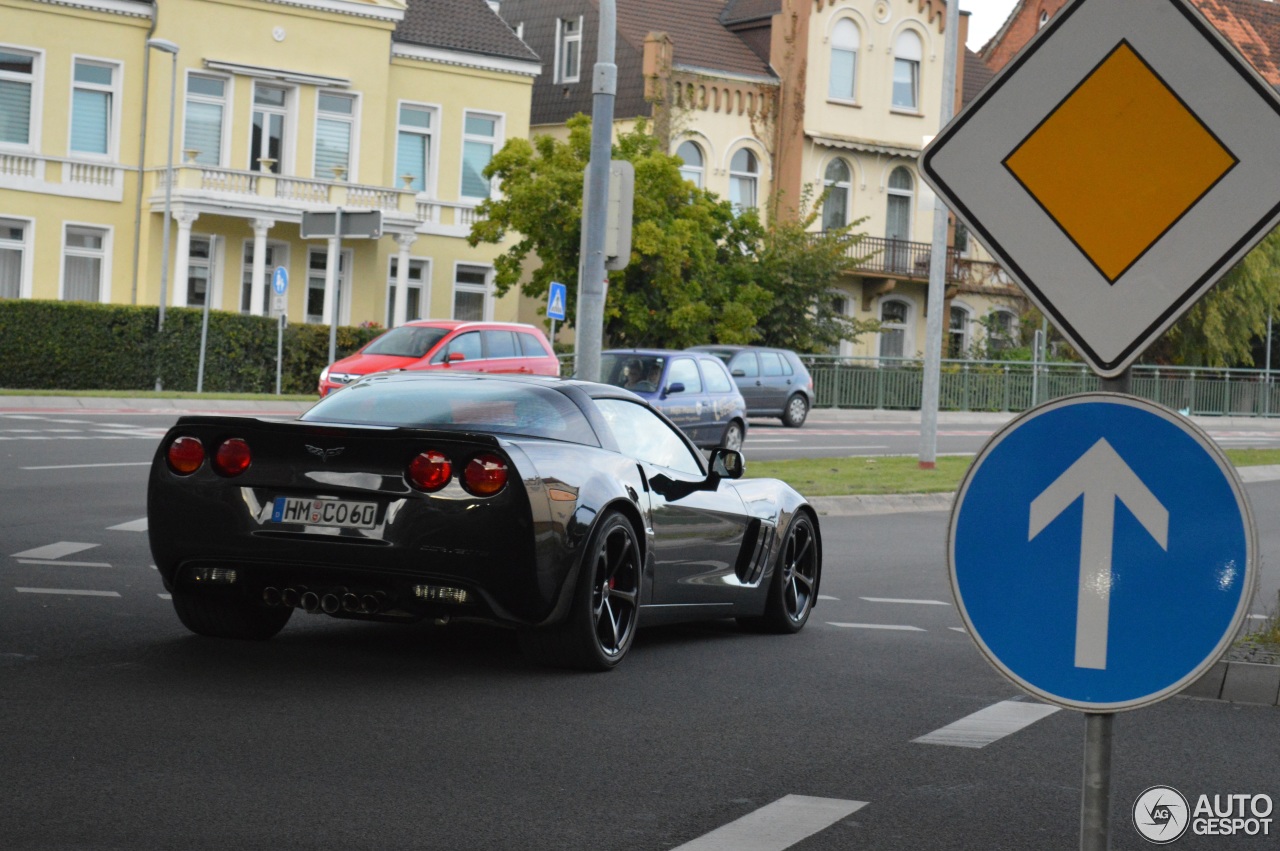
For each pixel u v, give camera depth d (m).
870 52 53.66
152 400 31.48
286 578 8.26
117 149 43.03
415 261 48.12
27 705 7.20
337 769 6.28
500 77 49.28
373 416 8.78
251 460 8.27
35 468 18.95
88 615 9.78
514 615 8.15
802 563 10.83
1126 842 5.75
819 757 6.80
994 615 3.78
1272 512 21.33
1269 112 3.74
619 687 8.27
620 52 51.41
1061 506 3.74
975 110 3.93
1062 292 3.87
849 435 35.34
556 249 41.22
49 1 41.88
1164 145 3.81
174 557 8.38
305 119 45.47
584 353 17.38
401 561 7.98
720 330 43.59
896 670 9.12
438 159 48.47
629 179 17.41
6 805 5.58
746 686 8.45
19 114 42.03
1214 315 54.12
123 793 5.80
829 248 47.25
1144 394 52.50
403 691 7.91
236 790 5.90
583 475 8.49
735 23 54.00
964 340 56.72
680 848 5.36
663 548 9.21
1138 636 3.69
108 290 43.03
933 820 5.82
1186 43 3.79
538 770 6.39
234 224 43.62
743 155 52.19
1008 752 7.00
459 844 5.32
